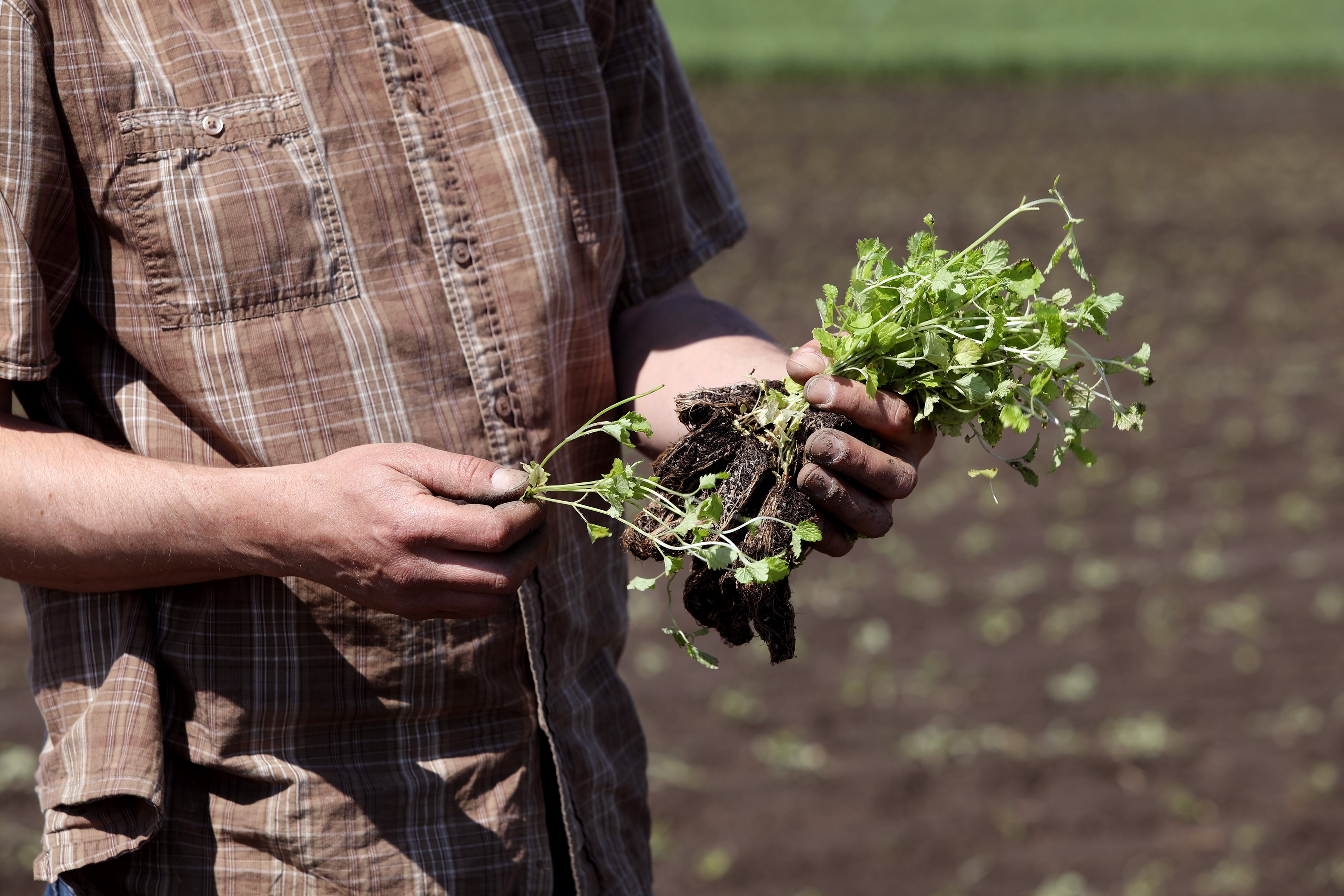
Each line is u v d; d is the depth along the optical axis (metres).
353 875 1.73
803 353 1.75
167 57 1.65
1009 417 1.69
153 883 1.74
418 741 1.79
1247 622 6.41
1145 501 7.91
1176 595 6.71
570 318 1.91
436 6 1.80
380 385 1.73
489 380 1.79
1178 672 5.98
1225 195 16.03
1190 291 12.10
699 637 1.71
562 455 1.92
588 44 1.94
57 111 1.58
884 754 5.39
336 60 1.73
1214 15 38.69
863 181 16.44
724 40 29.70
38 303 1.56
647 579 1.58
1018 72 27.00
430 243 1.77
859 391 1.68
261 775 1.71
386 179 1.74
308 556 1.57
